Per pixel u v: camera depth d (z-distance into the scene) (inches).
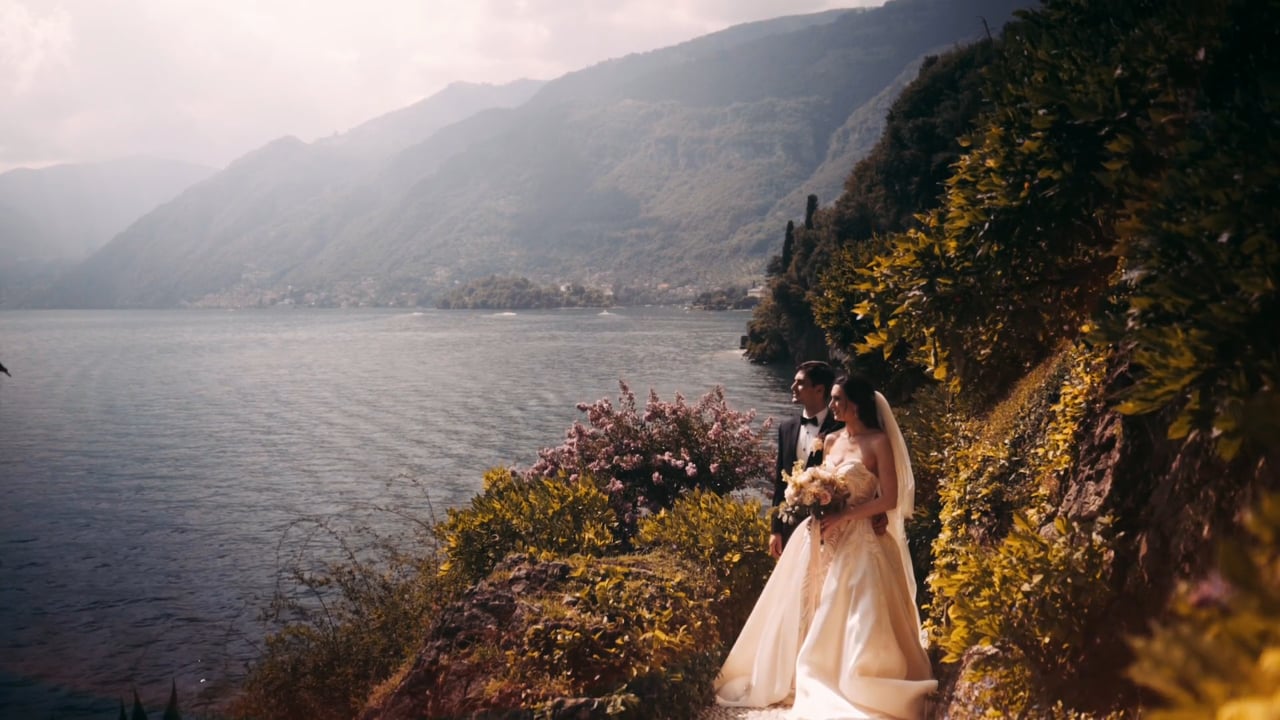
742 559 241.8
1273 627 47.7
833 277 693.3
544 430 1691.7
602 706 177.8
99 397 2450.8
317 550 794.8
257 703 280.2
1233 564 51.0
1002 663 139.9
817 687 189.5
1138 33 128.0
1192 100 121.0
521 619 200.8
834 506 196.1
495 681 189.9
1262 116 99.4
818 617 196.1
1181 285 93.9
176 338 6254.9
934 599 209.3
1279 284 86.6
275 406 2176.4
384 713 205.3
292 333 6815.9
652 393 404.2
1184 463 123.0
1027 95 142.3
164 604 658.8
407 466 1325.0
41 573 759.7
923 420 369.1
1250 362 87.0
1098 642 133.6
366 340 5521.7
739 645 213.8
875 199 2234.3
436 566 315.6
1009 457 231.6
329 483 1193.4
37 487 1189.1
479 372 3026.6
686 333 5723.4
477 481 1194.0
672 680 192.9
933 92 2053.4
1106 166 126.5
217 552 815.7
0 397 2456.9
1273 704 43.2
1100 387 167.9
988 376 175.0
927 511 308.7
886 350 172.4
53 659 544.7
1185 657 49.2
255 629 582.6
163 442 1608.0
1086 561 138.2
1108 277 157.9
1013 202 146.8
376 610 297.7
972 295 157.8
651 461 392.8
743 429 401.7
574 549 272.4
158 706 451.8
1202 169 97.7
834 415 217.0
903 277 166.9
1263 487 97.5
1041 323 160.9
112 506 1059.9
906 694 183.8
